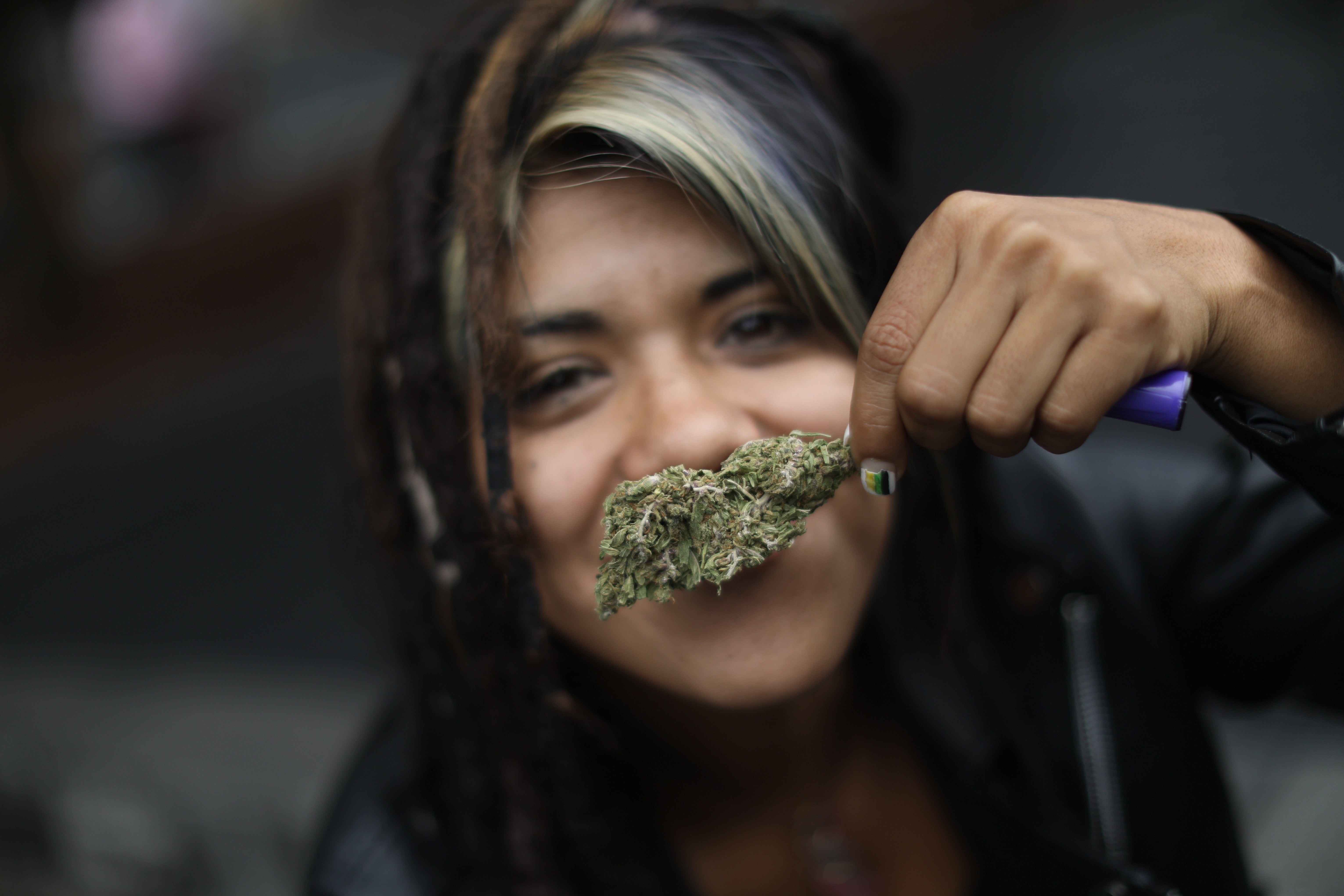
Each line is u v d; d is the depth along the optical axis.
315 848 1.37
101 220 8.84
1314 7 10.42
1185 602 1.32
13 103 7.43
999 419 0.77
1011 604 1.35
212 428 6.82
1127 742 1.28
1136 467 1.42
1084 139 8.12
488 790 1.25
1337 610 1.19
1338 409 0.79
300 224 8.75
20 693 4.19
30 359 7.62
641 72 0.99
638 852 1.23
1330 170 6.32
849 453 0.88
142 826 3.14
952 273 0.80
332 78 11.52
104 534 5.82
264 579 4.89
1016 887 1.29
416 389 1.09
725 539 0.86
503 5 1.17
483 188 0.96
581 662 1.19
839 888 1.29
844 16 1.30
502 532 0.99
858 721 1.36
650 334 0.96
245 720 3.67
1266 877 2.30
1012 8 13.53
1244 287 0.82
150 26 9.42
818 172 1.07
